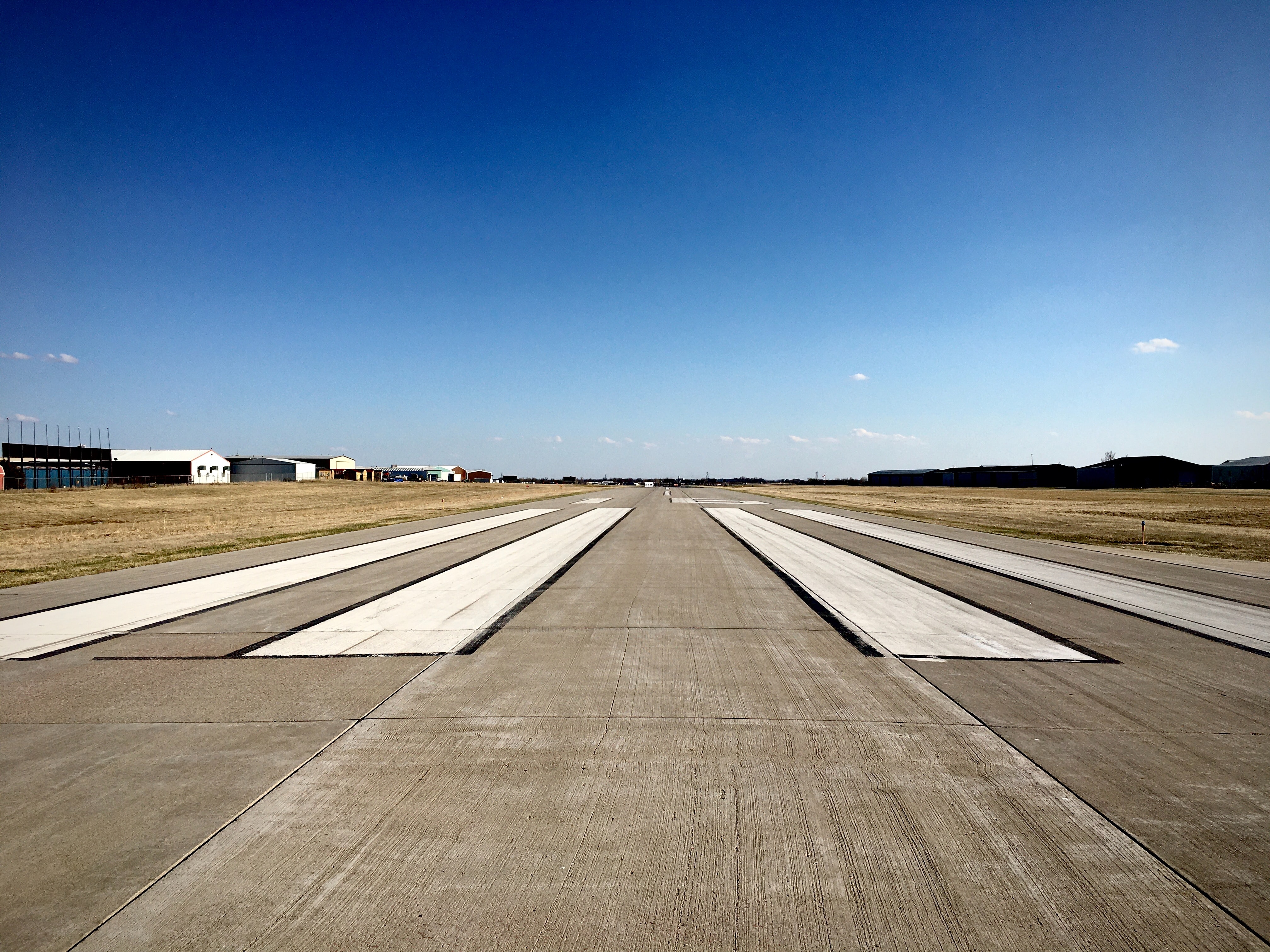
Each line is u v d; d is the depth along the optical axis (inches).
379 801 141.9
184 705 202.5
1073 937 99.5
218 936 100.0
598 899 108.9
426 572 482.3
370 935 100.3
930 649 269.1
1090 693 214.4
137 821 133.5
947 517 1126.4
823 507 1393.9
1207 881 113.3
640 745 171.9
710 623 316.5
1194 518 1144.2
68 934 100.2
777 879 114.0
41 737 177.2
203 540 741.3
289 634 295.4
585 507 1385.3
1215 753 167.2
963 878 114.3
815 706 201.6
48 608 354.6
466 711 197.6
